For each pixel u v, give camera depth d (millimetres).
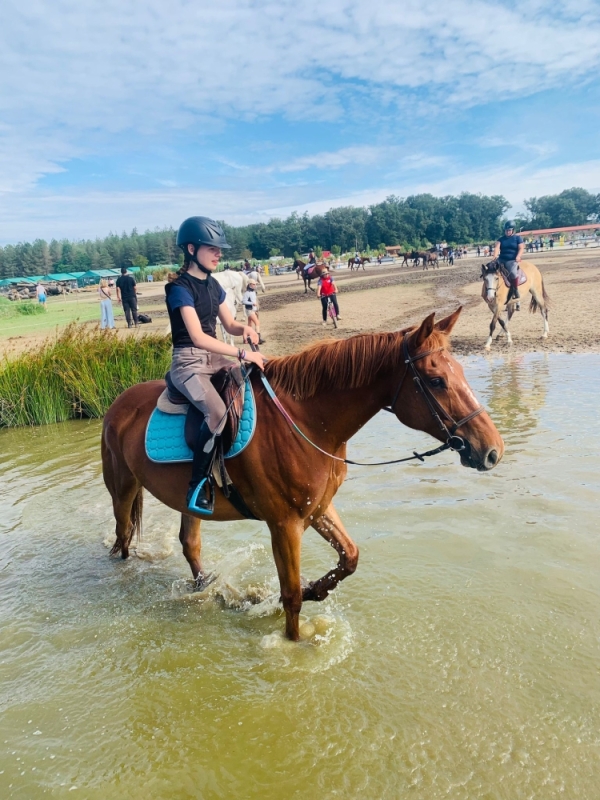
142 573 4559
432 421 2982
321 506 3281
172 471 3488
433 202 143750
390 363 3027
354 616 3625
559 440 6312
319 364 3111
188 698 3062
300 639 3469
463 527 4641
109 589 4324
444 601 3693
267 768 2578
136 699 3088
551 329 13648
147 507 5984
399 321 16625
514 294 11961
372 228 126000
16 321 25531
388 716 2809
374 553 4355
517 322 15094
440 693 2926
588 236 93375
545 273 28891
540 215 138500
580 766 2445
